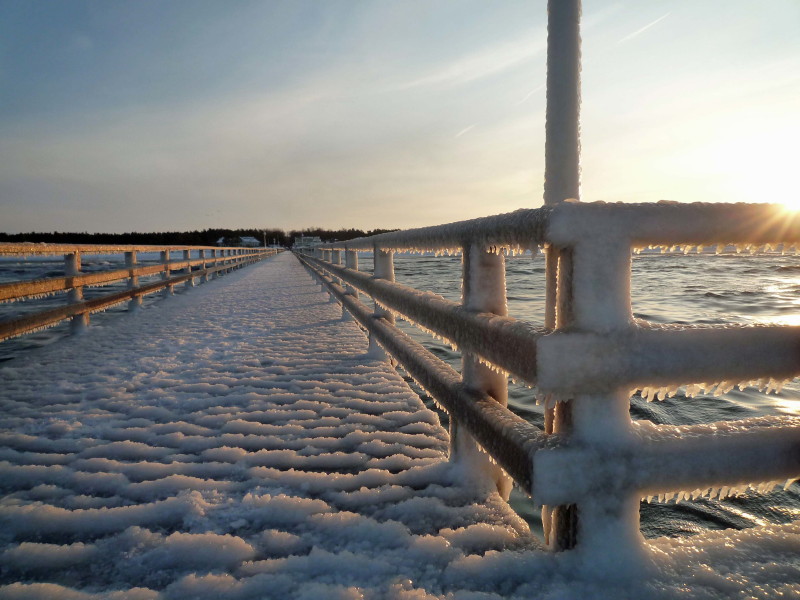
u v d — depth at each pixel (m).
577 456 1.05
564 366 0.99
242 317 6.70
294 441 2.21
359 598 1.10
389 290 2.72
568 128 1.61
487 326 1.30
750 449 1.11
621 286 1.04
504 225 1.23
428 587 1.13
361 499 1.62
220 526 1.48
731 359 1.06
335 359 4.01
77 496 1.70
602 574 1.06
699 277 20.66
